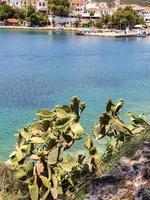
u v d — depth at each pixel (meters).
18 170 7.11
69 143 6.82
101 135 7.52
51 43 141.25
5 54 95.38
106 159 6.87
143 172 4.80
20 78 58.28
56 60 87.25
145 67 79.75
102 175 5.14
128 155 5.22
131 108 37.56
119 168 5.00
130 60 94.12
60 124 6.89
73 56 98.62
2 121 30.73
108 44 149.38
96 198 4.74
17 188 7.88
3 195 7.44
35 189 6.59
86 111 34.25
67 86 52.25
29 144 7.35
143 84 56.50
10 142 24.75
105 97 44.31
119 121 7.53
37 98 42.56
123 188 4.71
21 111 35.06
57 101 41.78
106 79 60.56
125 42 164.38
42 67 73.31
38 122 7.38
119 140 7.38
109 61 89.88
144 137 5.59
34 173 6.79
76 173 6.98
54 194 6.48
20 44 129.88
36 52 104.12
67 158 7.20
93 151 7.00
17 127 29.05
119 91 49.28
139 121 7.73
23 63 78.81
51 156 6.71
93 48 127.00
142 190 4.61
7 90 47.12
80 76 62.97
